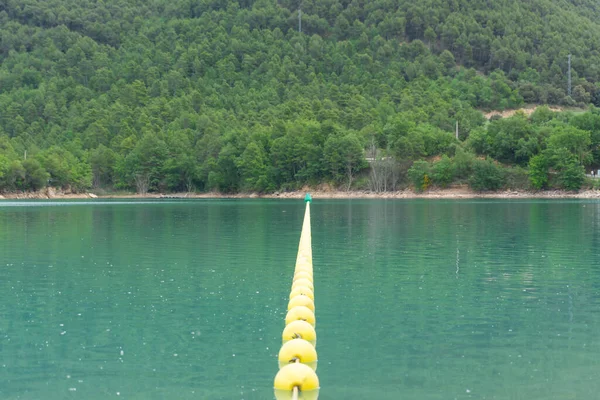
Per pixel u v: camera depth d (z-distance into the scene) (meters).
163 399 17.17
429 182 173.50
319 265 38.66
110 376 18.97
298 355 19.58
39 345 21.92
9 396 17.45
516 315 25.70
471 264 38.81
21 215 90.62
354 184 185.75
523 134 173.62
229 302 28.30
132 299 28.92
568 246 47.75
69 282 33.09
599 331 23.42
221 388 17.97
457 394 17.44
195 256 43.00
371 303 27.88
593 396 17.27
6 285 32.25
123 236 57.16
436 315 25.75
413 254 43.44
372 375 18.88
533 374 18.94
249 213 94.69
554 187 162.25
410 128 189.38
